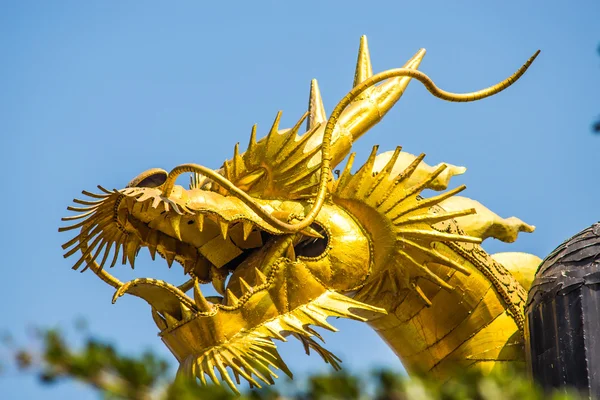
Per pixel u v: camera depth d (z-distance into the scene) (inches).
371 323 821.2
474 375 494.3
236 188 728.3
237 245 784.3
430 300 801.6
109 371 464.4
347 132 814.5
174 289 743.7
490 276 810.2
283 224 733.3
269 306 749.3
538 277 776.3
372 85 767.1
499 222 844.6
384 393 481.4
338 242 769.6
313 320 748.6
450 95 783.7
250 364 733.3
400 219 780.6
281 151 778.2
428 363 812.0
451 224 816.3
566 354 736.3
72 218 759.1
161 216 757.3
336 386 479.8
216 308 741.9
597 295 741.3
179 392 474.0
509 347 802.8
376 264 780.0
